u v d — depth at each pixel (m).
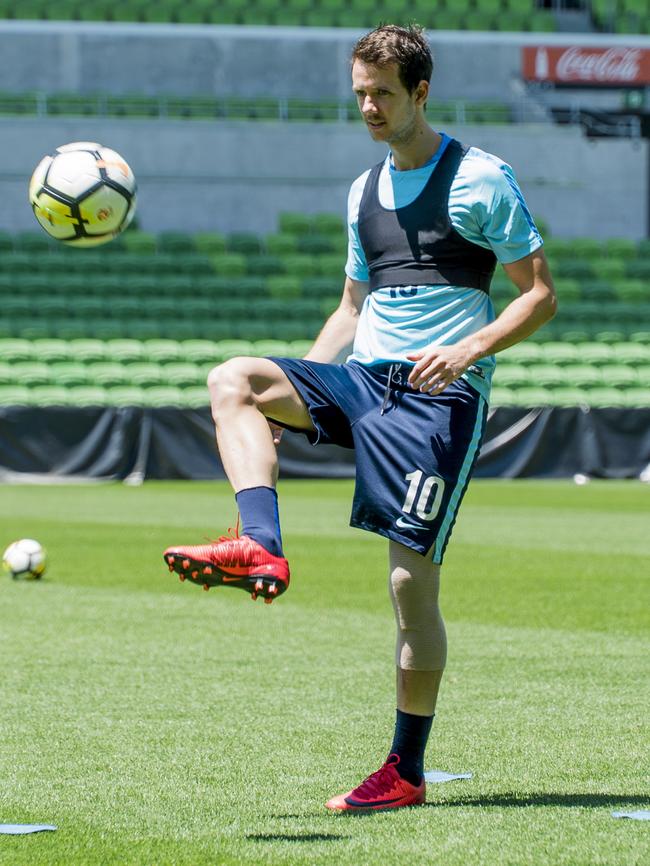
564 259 102.00
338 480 75.12
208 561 11.01
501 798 13.06
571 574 34.28
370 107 12.88
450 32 109.50
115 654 22.27
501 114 110.19
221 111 106.81
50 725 16.66
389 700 18.36
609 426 76.69
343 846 11.24
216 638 24.06
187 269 95.19
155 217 102.62
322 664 21.41
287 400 12.73
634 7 118.62
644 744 15.60
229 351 85.50
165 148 102.50
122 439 72.56
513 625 25.72
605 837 11.43
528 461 75.81
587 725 16.69
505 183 12.97
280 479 74.88
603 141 107.75
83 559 37.25
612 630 25.08
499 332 12.67
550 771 14.27
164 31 107.19
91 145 15.61
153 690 19.11
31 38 107.44
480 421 13.16
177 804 12.87
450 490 12.91
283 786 13.62
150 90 109.19
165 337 87.25
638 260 102.88
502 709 17.72
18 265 92.06
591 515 53.56
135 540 42.41
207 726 16.62
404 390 13.05
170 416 73.50
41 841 11.51
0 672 20.52
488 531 46.72
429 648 12.98
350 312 14.50
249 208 103.75
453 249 13.17
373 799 12.73
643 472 76.88
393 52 12.69
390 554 13.18
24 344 83.00
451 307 13.18
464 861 10.70
